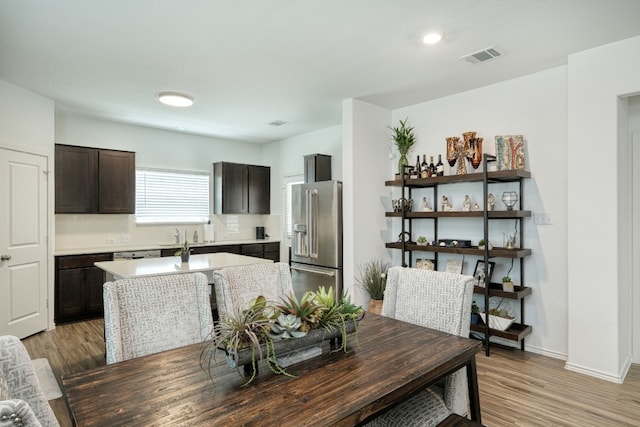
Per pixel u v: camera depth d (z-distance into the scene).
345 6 2.31
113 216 5.30
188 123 5.30
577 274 2.96
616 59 2.79
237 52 2.97
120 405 1.12
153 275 2.94
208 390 1.22
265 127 5.56
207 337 1.78
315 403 1.13
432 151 4.24
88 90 3.89
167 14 2.40
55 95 4.05
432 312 1.98
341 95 4.06
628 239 3.12
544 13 2.39
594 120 2.89
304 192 4.76
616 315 2.77
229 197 6.21
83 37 2.71
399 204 4.29
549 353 3.33
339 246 4.35
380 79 3.58
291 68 3.30
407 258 4.46
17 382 1.02
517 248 3.47
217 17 2.44
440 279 2.00
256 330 1.34
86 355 3.42
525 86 3.49
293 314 1.50
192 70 3.34
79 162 4.73
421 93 4.00
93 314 4.65
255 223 6.89
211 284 3.41
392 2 2.27
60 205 4.57
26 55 3.03
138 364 1.43
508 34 2.68
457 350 1.58
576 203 2.97
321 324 1.54
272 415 1.06
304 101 4.27
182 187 5.98
